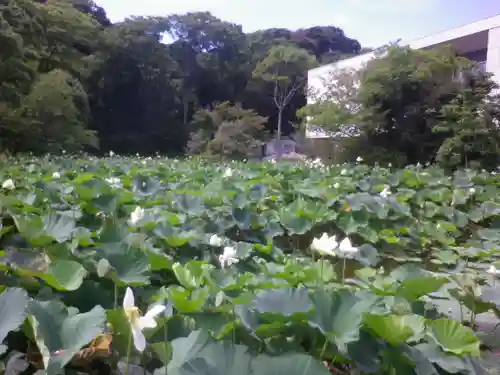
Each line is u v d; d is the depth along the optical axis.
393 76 23.23
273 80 55.19
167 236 4.50
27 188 7.46
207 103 63.66
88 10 60.22
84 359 2.38
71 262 3.19
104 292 3.12
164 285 3.57
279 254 4.75
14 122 24.55
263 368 2.07
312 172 13.70
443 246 6.91
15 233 4.79
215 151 36.50
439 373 2.76
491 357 3.22
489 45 27.25
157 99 54.16
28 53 27.14
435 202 10.06
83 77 44.72
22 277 3.02
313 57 57.81
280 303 2.74
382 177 12.57
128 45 51.75
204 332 2.46
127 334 2.48
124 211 6.21
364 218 7.02
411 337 2.88
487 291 3.76
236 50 65.06
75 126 29.30
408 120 23.62
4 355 2.41
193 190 8.27
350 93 26.03
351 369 2.62
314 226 6.85
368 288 3.70
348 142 24.61
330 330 2.58
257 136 42.59
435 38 31.28
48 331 2.40
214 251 4.59
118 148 51.03
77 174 10.62
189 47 63.50
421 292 3.57
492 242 7.21
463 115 20.30
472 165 19.33
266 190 8.71
